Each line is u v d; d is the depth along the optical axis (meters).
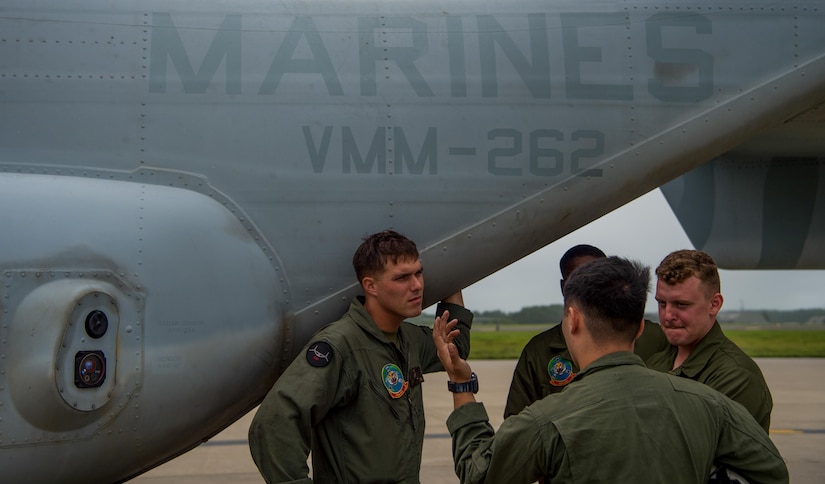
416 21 2.68
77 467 2.24
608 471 1.46
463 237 2.63
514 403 2.69
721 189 3.96
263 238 2.56
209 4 2.63
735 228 3.92
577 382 1.58
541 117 2.67
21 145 2.52
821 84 2.76
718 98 2.73
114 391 2.24
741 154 3.85
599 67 2.71
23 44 2.56
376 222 2.60
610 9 2.73
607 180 2.69
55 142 2.53
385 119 2.62
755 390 2.02
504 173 2.65
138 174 2.54
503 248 2.67
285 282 2.56
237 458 5.84
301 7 2.66
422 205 2.62
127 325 2.28
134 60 2.58
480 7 2.71
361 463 2.06
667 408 1.50
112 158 2.54
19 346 2.12
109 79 2.56
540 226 2.68
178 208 2.45
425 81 2.65
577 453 1.48
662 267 2.14
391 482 2.08
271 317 2.49
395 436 2.12
